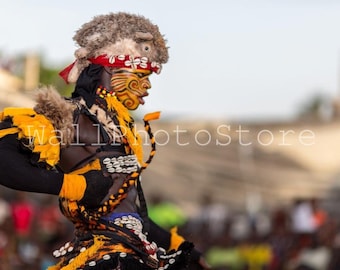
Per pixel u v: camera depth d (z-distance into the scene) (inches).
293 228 1152.8
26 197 1099.3
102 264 347.9
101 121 362.3
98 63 366.9
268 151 1476.4
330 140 1482.5
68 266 352.2
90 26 370.6
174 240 393.4
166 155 1437.0
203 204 1355.8
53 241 984.3
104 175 354.3
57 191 343.9
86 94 366.3
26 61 769.6
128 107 371.2
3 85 643.5
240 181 1457.9
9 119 349.1
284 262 1072.8
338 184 1472.7
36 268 887.1
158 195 1230.9
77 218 356.5
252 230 1174.3
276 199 1480.1
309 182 1475.1
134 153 368.2
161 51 374.9
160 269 363.9
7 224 876.6
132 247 354.3
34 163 343.6
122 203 364.5
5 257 857.5
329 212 1457.9
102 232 355.6
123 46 366.9
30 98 354.9
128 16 371.9
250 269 1149.1
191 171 1437.0
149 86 373.7
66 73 376.8
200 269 399.2
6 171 339.9
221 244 1171.9
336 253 916.0
